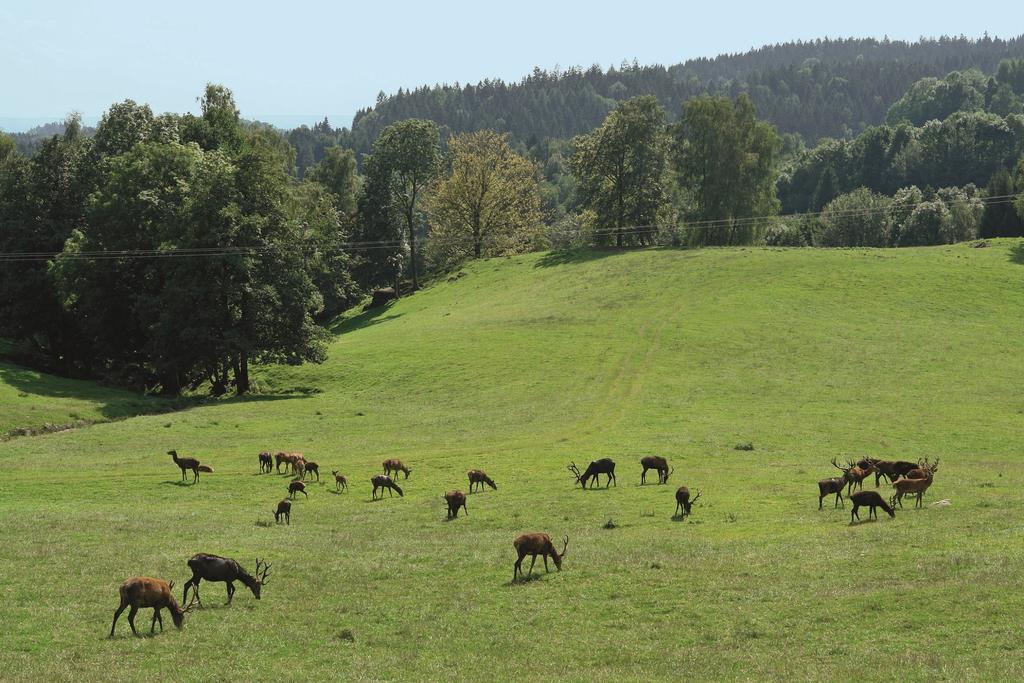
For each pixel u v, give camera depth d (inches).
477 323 3575.3
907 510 1322.6
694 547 1139.3
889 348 2908.5
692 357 2888.8
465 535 1270.9
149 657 781.3
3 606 908.6
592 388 2637.8
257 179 3107.8
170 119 3789.4
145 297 2967.5
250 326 2989.7
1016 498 1358.3
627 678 729.6
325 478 1792.6
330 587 1005.8
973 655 736.3
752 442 1996.8
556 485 1649.9
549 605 930.7
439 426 2315.5
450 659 789.9
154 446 2111.2
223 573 938.7
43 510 1485.0
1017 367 2684.5
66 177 3523.6
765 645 797.9
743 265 3971.5
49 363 3518.7
